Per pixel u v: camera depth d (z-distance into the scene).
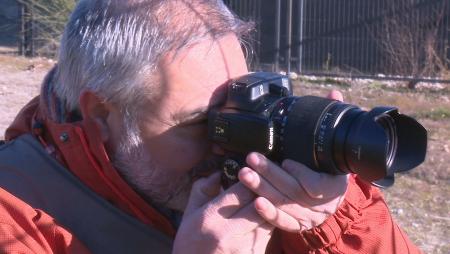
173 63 1.67
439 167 7.47
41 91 1.89
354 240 1.86
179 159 1.73
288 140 1.60
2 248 1.57
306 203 1.57
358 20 14.77
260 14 14.66
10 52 15.56
